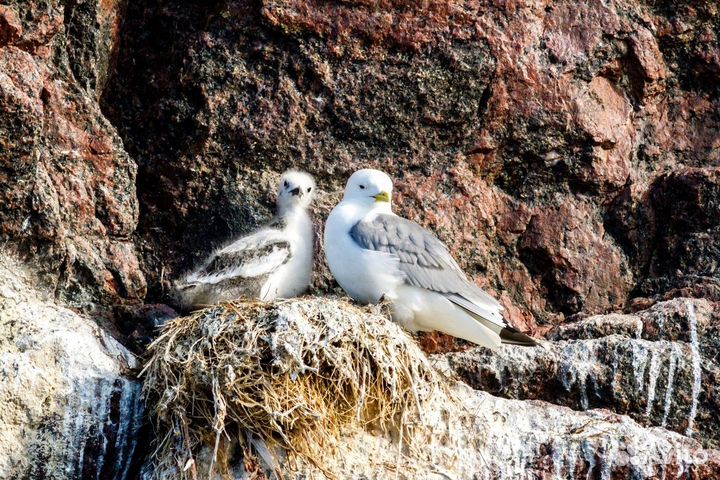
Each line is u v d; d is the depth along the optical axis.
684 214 13.05
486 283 12.76
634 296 13.01
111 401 10.41
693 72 13.77
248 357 9.98
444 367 11.71
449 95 12.78
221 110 12.58
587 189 13.17
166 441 10.31
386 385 10.41
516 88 12.89
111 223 12.05
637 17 13.45
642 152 13.49
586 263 12.97
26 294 10.98
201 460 10.18
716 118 13.78
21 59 11.16
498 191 13.05
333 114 12.70
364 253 11.33
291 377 10.02
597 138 13.01
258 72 12.66
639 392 11.62
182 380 10.03
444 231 12.64
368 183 11.73
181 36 12.66
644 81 13.42
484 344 11.39
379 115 12.73
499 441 10.89
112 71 12.77
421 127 12.81
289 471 10.16
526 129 12.92
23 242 11.13
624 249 13.16
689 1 13.62
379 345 10.34
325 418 10.19
